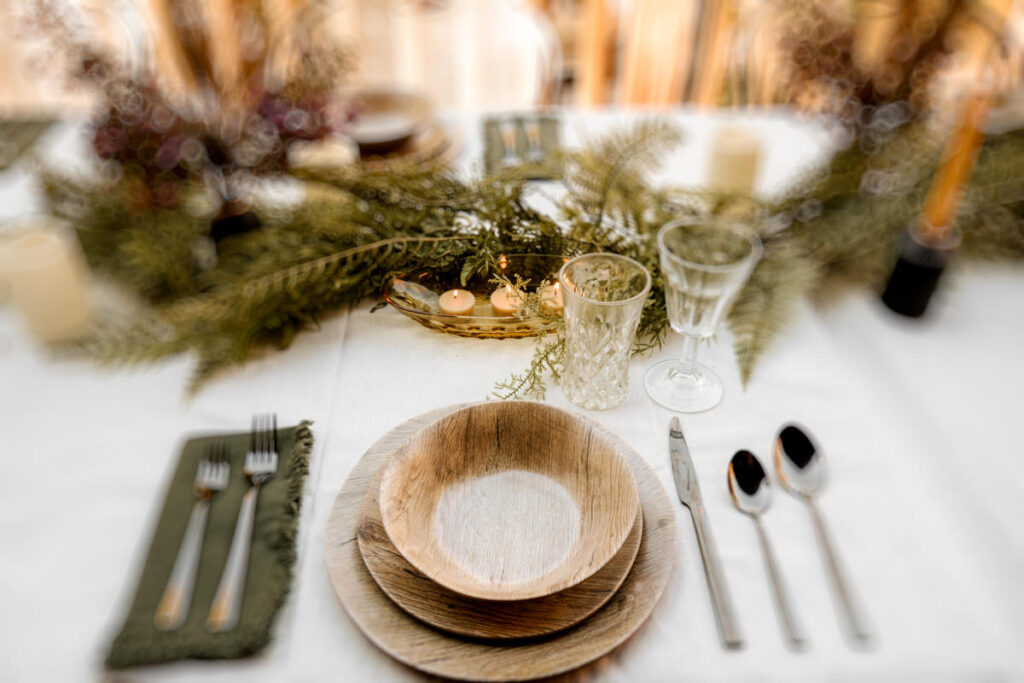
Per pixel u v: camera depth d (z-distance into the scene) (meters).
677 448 0.77
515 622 0.56
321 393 0.85
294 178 1.09
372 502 0.66
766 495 0.71
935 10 1.29
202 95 1.08
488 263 0.86
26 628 0.61
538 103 2.04
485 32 2.29
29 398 0.84
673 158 1.37
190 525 0.66
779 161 1.37
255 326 0.89
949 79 1.41
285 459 0.73
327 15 2.02
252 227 1.06
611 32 2.17
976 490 0.75
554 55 1.98
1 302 0.96
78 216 1.10
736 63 1.84
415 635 0.56
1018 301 1.00
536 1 2.13
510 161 1.28
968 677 0.58
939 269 0.92
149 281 1.00
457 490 0.68
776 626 0.61
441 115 1.48
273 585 0.61
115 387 0.86
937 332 0.95
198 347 0.86
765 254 1.01
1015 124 1.28
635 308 0.73
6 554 0.67
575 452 0.68
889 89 1.22
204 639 0.57
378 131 1.36
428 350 0.91
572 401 0.83
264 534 0.65
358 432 0.79
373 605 0.58
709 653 0.59
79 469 0.76
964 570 0.66
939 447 0.80
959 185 0.91
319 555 0.65
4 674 0.58
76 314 0.92
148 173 0.97
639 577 0.61
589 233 0.93
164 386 0.87
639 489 0.69
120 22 1.64
